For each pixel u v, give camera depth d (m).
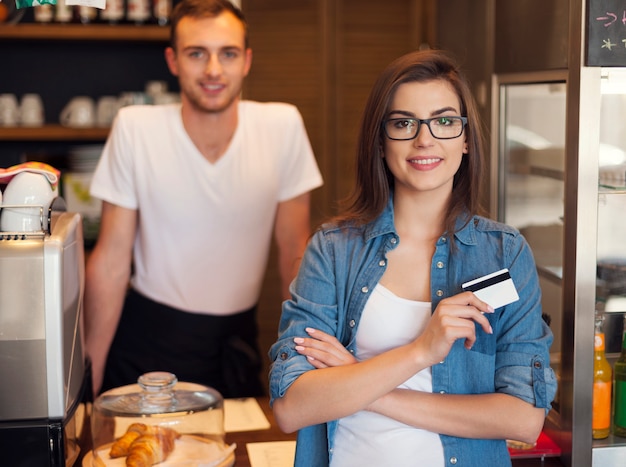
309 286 1.65
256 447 1.89
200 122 2.51
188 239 2.62
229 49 2.45
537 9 2.03
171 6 3.52
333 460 1.59
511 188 2.32
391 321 1.59
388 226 1.63
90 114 3.39
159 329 2.67
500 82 2.32
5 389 1.60
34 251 1.58
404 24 4.19
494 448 1.59
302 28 4.13
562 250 1.97
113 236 2.63
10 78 3.52
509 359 1.59
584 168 1.78
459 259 1.61
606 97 1.90
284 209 2.73
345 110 4.20
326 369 1.53
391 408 1.54
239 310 2.71
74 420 1.74
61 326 1.60
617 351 1.93
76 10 3.33
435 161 1.56
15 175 1.72
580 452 1.82
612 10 1.74
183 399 1.77
